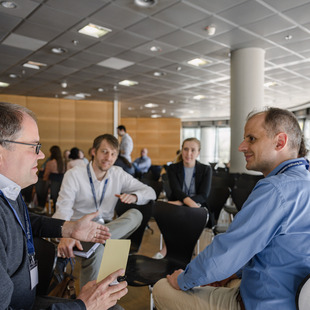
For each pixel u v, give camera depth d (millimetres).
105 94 10609
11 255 843
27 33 5035
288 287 1056
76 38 5238
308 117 12383
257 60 5648
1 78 8281
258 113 1311
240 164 5824
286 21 4441
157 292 1413
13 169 896
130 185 2309
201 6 3992
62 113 11602
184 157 2918
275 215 1063
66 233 1283
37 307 1095
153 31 4879
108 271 999
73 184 2145
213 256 1125
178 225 2088
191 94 10492
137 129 18266
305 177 1113
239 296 1251
